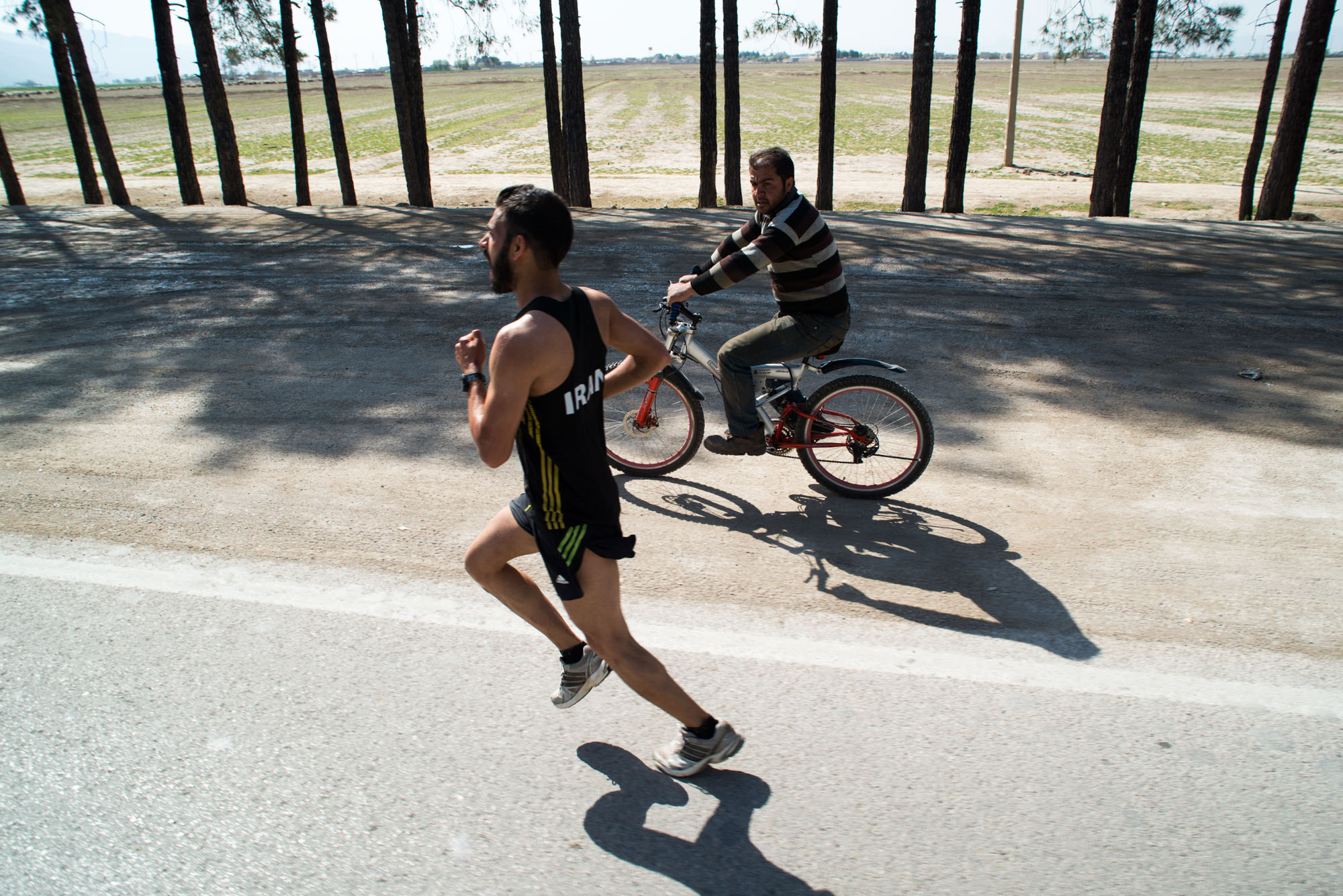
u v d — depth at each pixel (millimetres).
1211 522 4176
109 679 3006
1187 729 2752
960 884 2205
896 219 14273
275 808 2463
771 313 8414
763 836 2369
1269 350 7105
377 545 3932
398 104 17062
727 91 17234
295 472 4742
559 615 2717
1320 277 9734
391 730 2771
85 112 18000
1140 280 9641
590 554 2322
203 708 2861
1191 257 10922
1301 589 3568
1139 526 4148
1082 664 3084
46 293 9250
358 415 5629
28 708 2859
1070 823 2393
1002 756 2645
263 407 5789
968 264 10461
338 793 2518
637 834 2381
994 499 4473
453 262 10648
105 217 14820
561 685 2783
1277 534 4047
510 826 2408
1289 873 2223
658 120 55250
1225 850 2295
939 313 8273
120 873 2254
